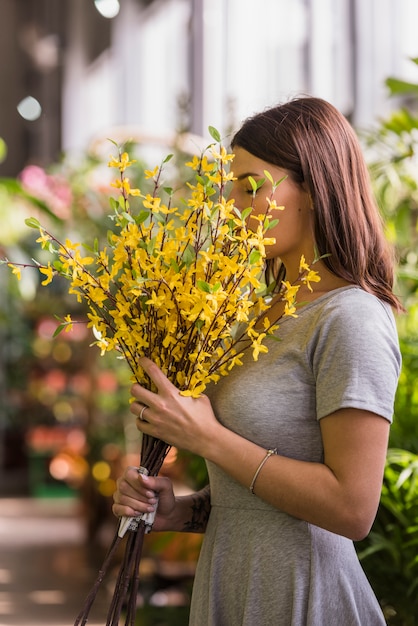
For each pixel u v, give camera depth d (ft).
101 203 18.48
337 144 6.05
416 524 8.38
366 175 6.23
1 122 44.68
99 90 40.86
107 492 23.25
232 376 6.06
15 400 34.37
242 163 6.05
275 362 5.90
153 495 6.02
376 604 5.93
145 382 5.93
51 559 22.16
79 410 31.48
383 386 5.51
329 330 5.68
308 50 19.76
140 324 5.79
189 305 5.68
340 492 5.44
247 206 6.02
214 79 24.71
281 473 5.59
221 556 5.98
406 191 10.66
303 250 6.14
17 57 44.45
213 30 24.79
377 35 17.30
